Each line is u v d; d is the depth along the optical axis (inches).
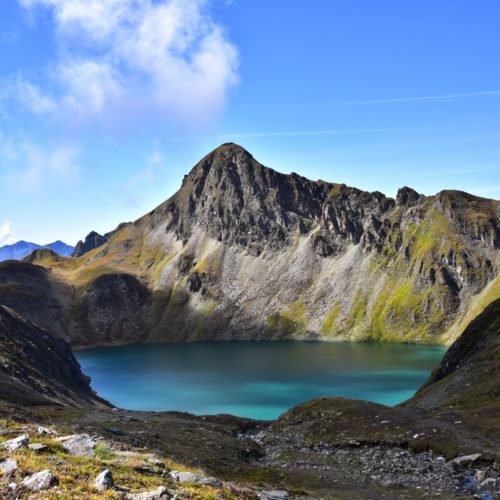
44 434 1301.7
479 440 1969.7
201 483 1028.5
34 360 4761.3
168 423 2844.5
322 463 2043.6
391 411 2647.6
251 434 2903.5
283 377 7603.4
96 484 777.6
